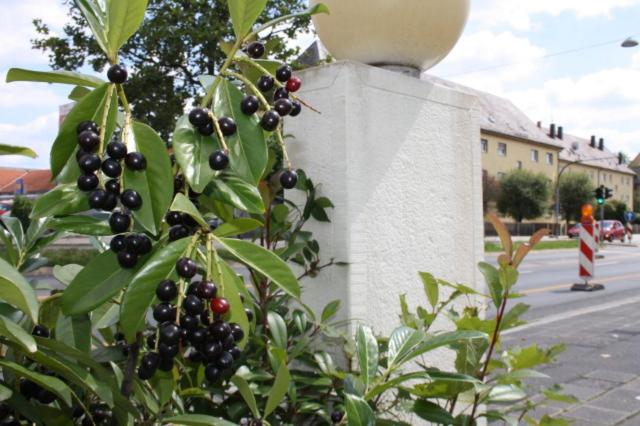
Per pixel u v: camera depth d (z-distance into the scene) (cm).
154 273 107
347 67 235
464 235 286
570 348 691
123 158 110
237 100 122
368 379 139
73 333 136
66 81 118
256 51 131
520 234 6588
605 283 1752
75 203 115
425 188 266
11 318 133
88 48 1620
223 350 111
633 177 11294
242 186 126
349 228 231
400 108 256
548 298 1361
